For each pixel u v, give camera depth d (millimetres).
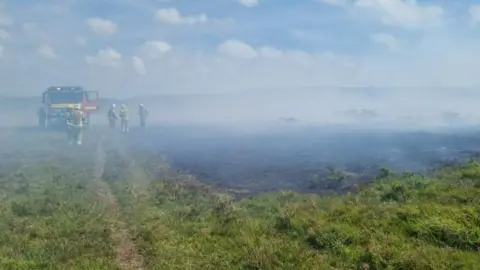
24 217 18688
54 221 17781
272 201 21266
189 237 15469
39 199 21812
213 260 13070
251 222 16734
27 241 15203
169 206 20844
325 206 18094
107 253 14062
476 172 21781
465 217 14719
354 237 13922
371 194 19969
